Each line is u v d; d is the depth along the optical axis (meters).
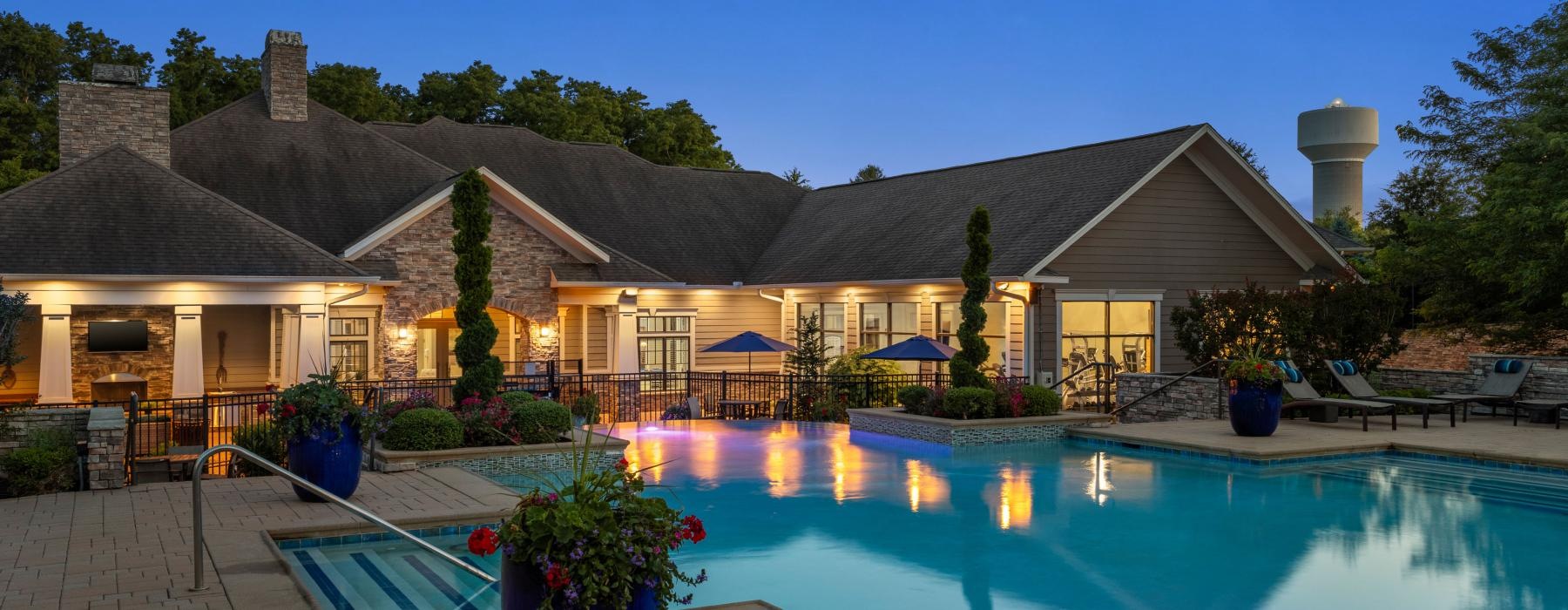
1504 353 29.06
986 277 20.20
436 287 24.86
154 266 20.44
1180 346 22.70
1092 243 24.36
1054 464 16.94
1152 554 10.96
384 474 14.30
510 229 25.62
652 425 22.17
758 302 30.86
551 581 6.09
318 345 21.98
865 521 12.68
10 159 34.94
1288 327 21.09
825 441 19.84
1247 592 9.55
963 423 18.75
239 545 9.67
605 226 30.72
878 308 27.27
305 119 28.75
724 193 34.84
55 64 39.97
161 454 15.26
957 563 10.70
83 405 15.52
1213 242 26.34
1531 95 29.47
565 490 6.61
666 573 6.53
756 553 11.12
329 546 10.60
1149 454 17.66
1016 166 28.91
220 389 25.08
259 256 21.58
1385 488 14.35
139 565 8.91
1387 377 22.94
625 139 49.00
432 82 45.91
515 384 21.80
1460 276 30.61
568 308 28.05
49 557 9.19
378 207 26.70
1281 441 16.95
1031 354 23.58
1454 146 34.31
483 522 11.37
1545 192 25.92
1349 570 10.23
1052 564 10.62
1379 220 42.94
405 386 22.09
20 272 19.28
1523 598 9.24
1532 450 15.58
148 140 24.88
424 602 8.73
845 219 31.66
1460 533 11.67
